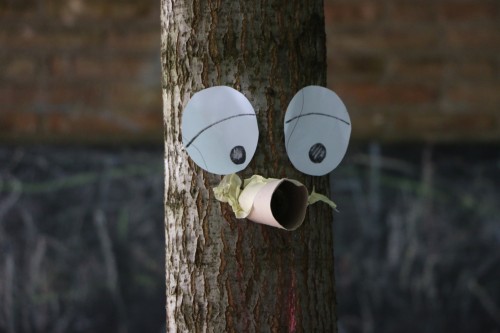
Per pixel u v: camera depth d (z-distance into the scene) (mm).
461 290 4852
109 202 4789
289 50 2100
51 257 4805
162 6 2178
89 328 4789
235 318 2066
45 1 4637
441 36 4703
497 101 4719
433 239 4844
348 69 4680
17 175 4762
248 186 2057
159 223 4793
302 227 2117
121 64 4656
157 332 4793
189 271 2104
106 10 4652
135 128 4672
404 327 4828
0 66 4629
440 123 4711
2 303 4793
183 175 2119
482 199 4840
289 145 2100
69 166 4770
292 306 2092
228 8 2074
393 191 4820
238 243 2066
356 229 4832
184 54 2102
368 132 4703
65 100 4656
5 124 4645
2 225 4777
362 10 4680
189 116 2096
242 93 2078
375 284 4832
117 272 4805
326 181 2189
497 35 4719
